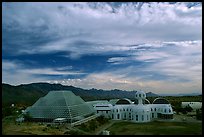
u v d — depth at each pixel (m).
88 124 149.50
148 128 138.88
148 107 178.25
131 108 185.75
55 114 164.25
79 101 189.75
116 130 135.62
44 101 176.00
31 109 173.62
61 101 171.62
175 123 158.62
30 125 145.50
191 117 187.25
